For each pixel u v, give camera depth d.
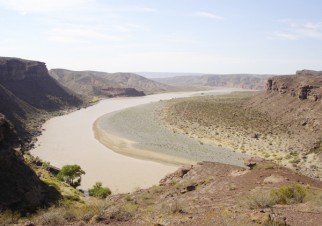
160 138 88.62
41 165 53.66
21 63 162.62
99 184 48.31
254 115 120.62
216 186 25.42
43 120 121.38
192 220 13.19
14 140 38.44
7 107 110.88
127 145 79.56
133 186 50.41
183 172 34.47
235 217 12.68
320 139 76.44
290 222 12.32
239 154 72.56
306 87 111.06
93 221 14.09
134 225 13.23
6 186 29.19
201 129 102.06
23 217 23.97
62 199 32.97
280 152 73.31
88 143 82.00
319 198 15.66
